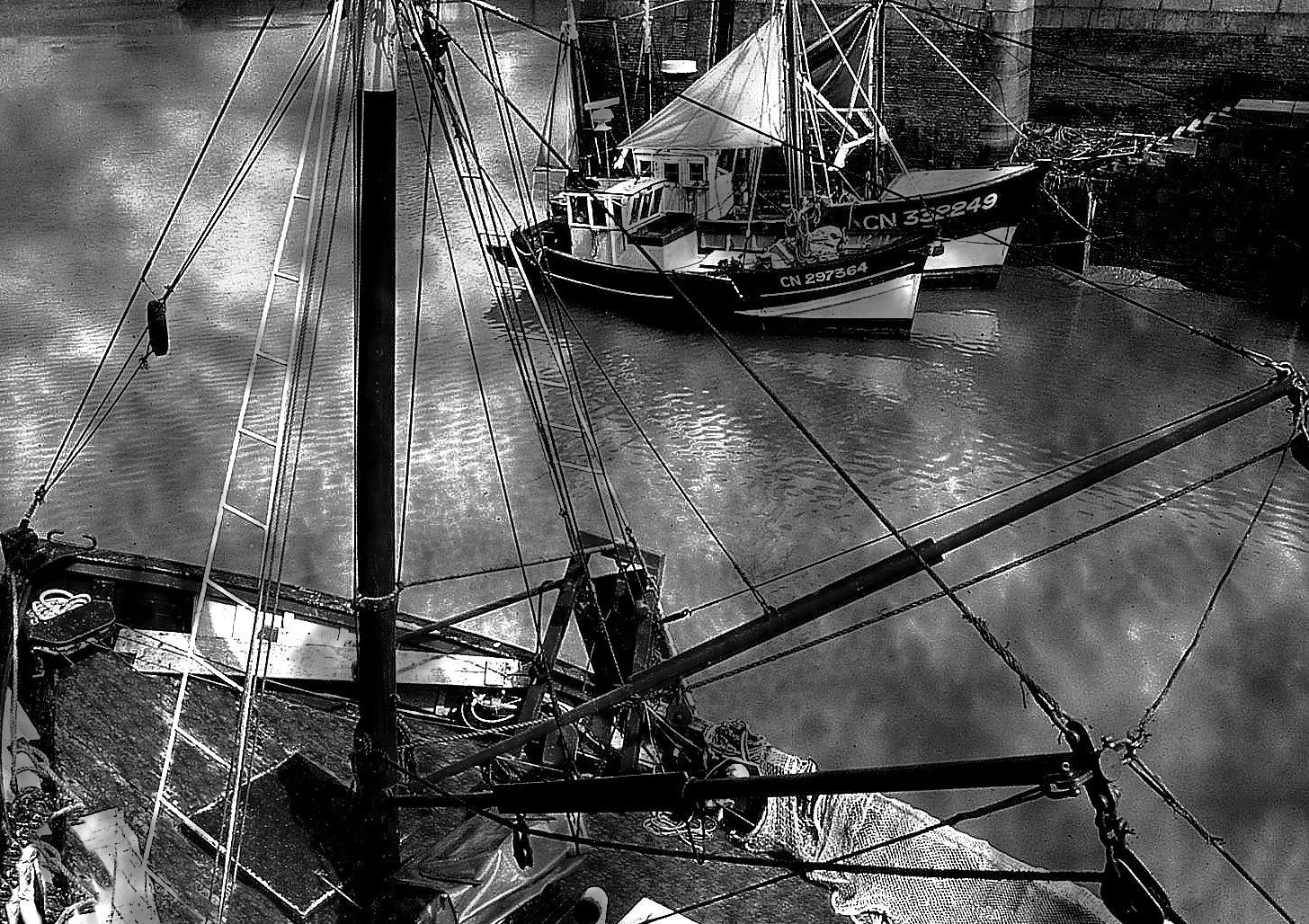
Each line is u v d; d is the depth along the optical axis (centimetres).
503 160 5459
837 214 4428
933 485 3103
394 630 1013
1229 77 4719
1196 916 1831
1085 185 4419
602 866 1042
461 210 4894
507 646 1612
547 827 984
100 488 2953
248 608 1498
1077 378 3653
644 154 4469
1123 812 2031
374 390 959
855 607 2612
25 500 2895
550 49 7694
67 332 3756
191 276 4188
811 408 3519
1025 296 4328
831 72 5138
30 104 6819
